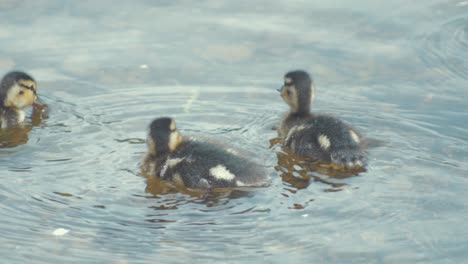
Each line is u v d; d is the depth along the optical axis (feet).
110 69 55.36
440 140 46.34
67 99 52.21
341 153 43.80
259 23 61.05
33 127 49.03
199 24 61.11
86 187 41.55
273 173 43.04
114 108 50.98
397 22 60.80
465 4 63.16
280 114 51.08
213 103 51.52
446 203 39.29
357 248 35.63
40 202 39.93
